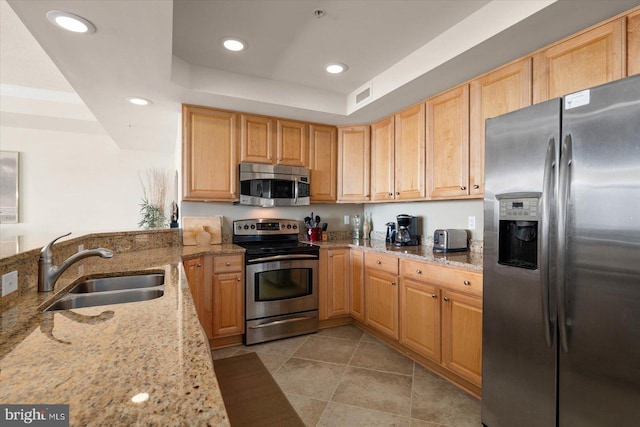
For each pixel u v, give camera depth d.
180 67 2.48
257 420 1.32
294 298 3.05
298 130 3.39
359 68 2.66
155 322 0.97
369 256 3.04
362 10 1.91
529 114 1.49
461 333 2.11
